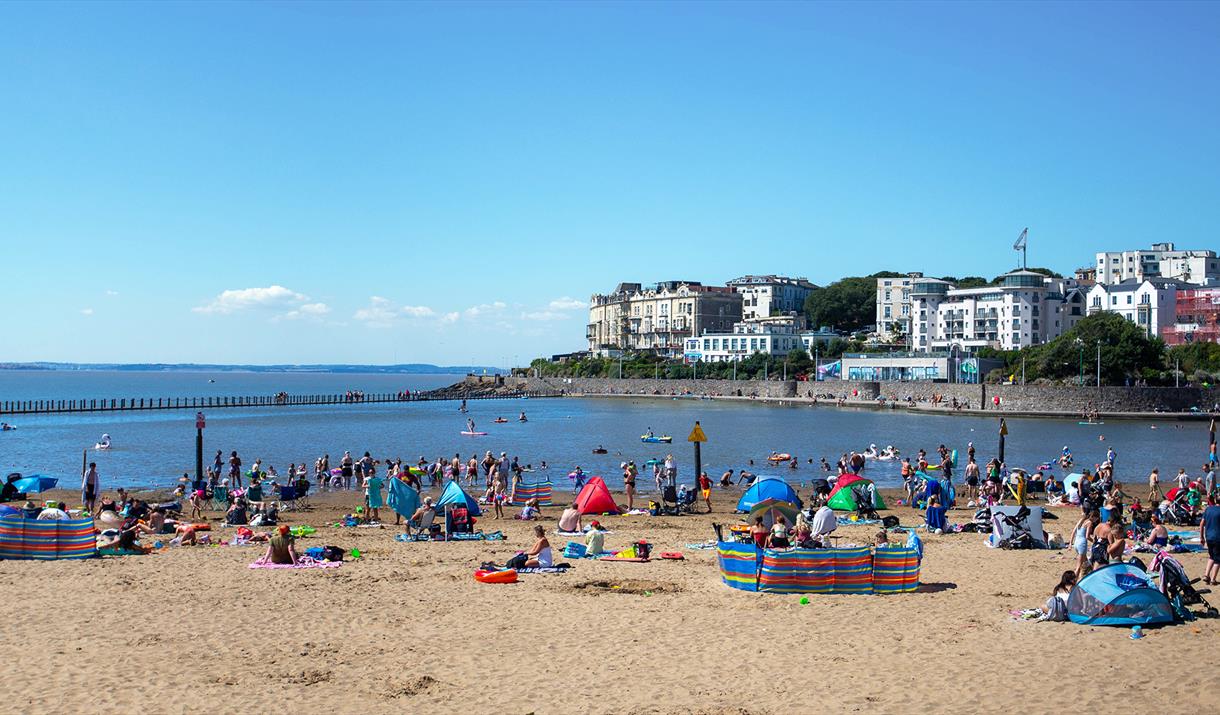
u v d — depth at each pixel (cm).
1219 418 13950
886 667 1923
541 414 16912
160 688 1798
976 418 14962
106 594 2569
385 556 3256
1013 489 5366
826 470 7350
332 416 16062
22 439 10569
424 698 1766
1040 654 1989
